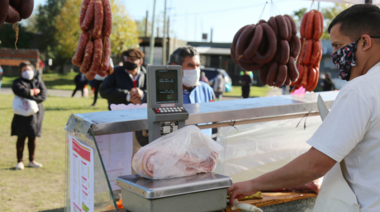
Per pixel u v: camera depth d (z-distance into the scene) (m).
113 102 3.92
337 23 1.30
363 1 2.84
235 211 1.51
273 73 2.52
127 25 24.41
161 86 1.32
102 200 1.27
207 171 1.28
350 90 1.16
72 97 14.64
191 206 1.15
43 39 32.03
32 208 3.68
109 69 2.17
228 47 34.03
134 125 1.44
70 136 1.57
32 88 4.78
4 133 7.09
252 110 1.80
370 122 1.15
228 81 19.48
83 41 2.06
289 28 2.51
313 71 2.94
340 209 1.27
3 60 24.70
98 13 2.01
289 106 1.94
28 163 5.14
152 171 1.18
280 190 1.87
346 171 1.26
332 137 1.15
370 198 1.19
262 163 2.05
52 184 4.42
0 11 1.42
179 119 1.33
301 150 2.21
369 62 1.24
